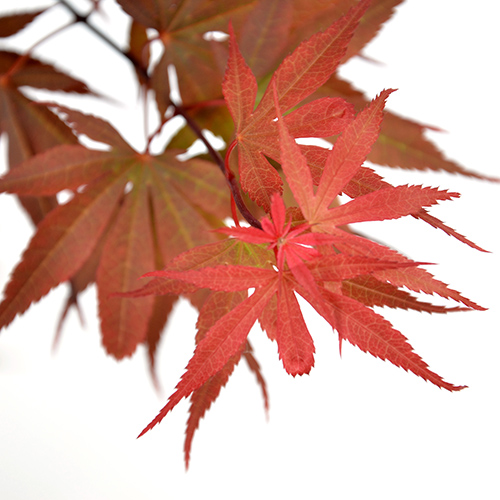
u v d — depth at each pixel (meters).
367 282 0.45
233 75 0.44
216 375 0.47
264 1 0.50
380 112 0.43
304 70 0.45
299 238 0.43
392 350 0.43
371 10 0.51
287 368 0.44
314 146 0.44
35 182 0.50
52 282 0.51
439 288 0.44
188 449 0.48
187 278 0.43
